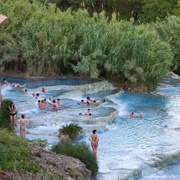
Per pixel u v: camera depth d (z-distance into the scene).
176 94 36.75
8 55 39.12
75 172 16.95
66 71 39.69
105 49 39.06
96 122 28.34
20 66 40.25
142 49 37.66
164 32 45.50
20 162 15.51
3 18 24.70
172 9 54.88
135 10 58.25
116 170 21.73
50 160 17.23
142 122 29.23
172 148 24.88
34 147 18.34
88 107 31.25
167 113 31.22
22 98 32.38
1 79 38.28
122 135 26.78
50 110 30.02
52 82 37.66
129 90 37.53
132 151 24.34
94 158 20.78
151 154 23.97
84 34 39.31
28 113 29.19
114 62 38.00
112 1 58.25
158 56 38.06
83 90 35.78
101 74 39.53
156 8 54.75
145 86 37.50
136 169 21.94
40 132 26.39
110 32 39.44
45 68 39.53
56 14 41.78
